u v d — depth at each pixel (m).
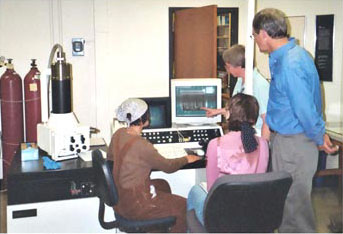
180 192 3.22
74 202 2.50
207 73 4.02
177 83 3.10
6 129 3.79
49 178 2.43
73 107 4.22
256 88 2.62
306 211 2.17
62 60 2.70
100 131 4.29
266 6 3.75
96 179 2.34
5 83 3.71
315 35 3.69
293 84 1.95
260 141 2.01
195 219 2.07
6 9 3.93
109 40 4.20
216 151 1.98
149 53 4.33
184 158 2.48
